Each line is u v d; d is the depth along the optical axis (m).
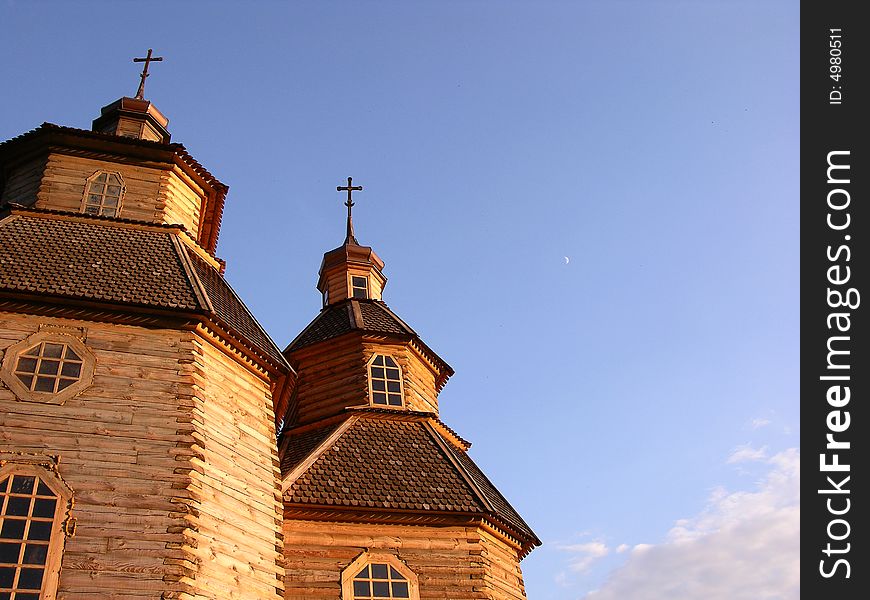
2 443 13.50
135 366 15.32
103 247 17.98
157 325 16.09
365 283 27.59
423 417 22.23
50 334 15.13
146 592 12.70
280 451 21.61
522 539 20.16
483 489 20.80
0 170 21.39
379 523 17.91
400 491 18.59
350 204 30.36
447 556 17.83
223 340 16.94
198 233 22.69
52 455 13.64
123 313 15.89
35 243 17.34
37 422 13.95
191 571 13.27
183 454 14.48
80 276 16.39
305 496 17.53
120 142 20.86
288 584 16.41
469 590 17.41
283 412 20.48
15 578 12.30
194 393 15.41
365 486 18.52
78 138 20.56
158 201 20.61
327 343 24.23
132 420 14.56
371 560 17.25
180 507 13.81
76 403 14.42
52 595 12.26
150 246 18.73
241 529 14.95
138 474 13.94
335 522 17.64
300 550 16.91
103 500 13.43
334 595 16.53
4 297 15.21
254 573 14.74
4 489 13.07
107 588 12.57
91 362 15.03
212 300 17.69
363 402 22.59
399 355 24.11
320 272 28.16
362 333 23.91
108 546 12.98
